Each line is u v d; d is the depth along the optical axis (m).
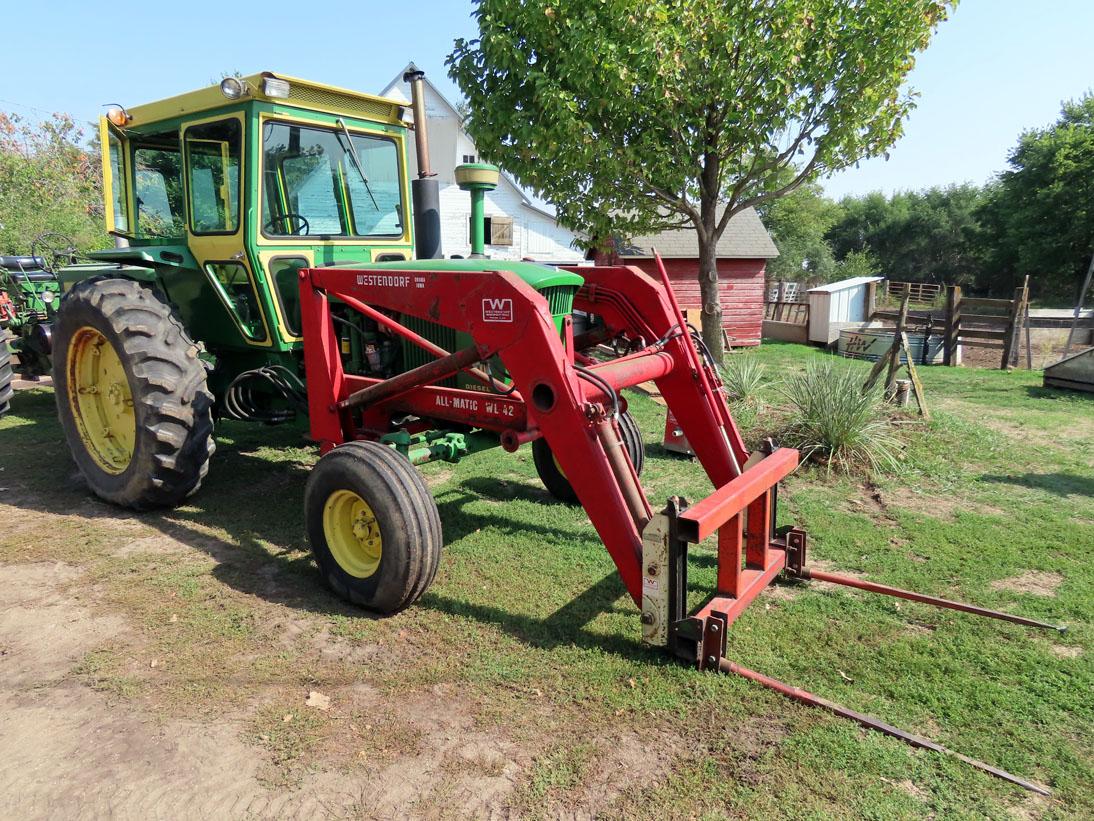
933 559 3.93
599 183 7.96
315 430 4.02
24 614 3.29
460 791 2.21
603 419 2.89
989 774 2.27
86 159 17.56
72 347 4.62
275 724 2.53
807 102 7.79
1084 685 2.75
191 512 4.58
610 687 2.71
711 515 2.60
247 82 3.97
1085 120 38.97
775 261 42.38
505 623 3.21
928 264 53.88
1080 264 36.62
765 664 2.89
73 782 2.25
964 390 9.30
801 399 5.92
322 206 4.59
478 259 3.95
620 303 4.06
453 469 5.58
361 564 3.40
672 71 6.94
